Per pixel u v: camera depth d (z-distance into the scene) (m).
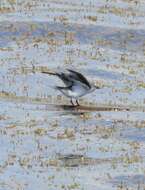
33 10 58.12
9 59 46.47
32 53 48.19
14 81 41.53
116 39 53.03
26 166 23.94
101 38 52.78
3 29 52.44
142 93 40.78
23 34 52.00
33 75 42.94
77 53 48.78
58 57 47.62
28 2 61.12
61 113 33.53
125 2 65.62
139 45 52.62
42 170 23.42
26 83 41.31
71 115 32.88
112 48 51.12
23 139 27.88
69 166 24.00
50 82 41.78
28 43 50.31
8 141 27.50
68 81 35.59
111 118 31.89
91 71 44.81
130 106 37.53
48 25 53.88
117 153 25.95
